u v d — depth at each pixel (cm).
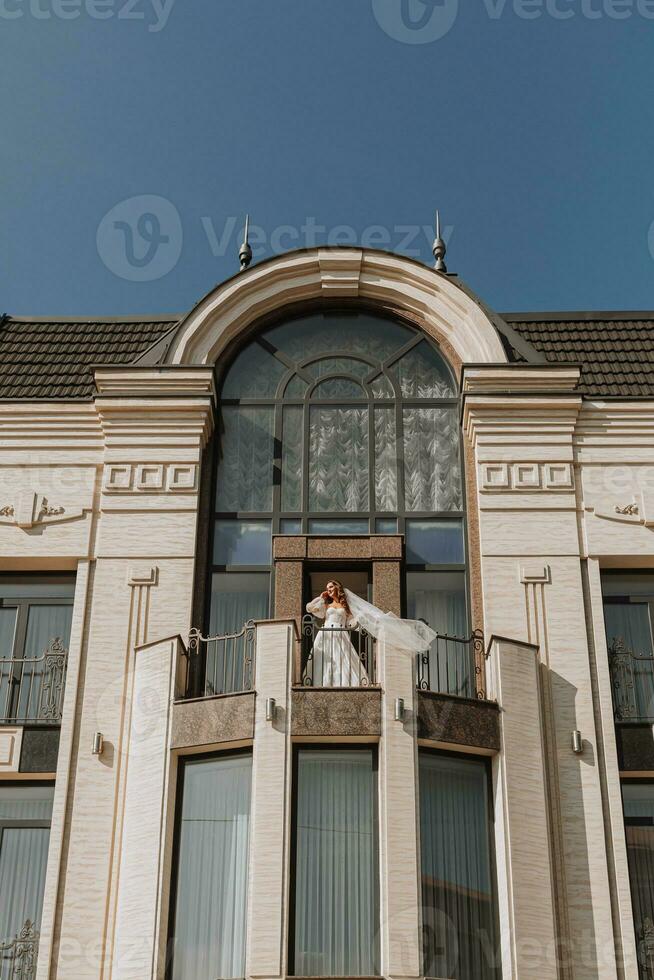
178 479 1595
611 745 1431
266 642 1384
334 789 1337
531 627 1495
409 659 1378
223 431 1680
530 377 1636
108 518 1571
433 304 1728
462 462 1658
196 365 1647
